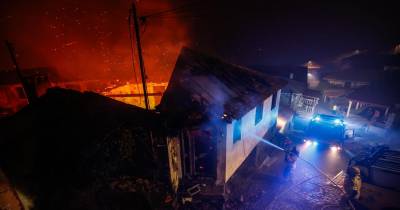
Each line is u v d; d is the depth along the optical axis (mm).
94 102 10578
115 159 10062
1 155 8164
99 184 9562
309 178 13125
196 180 11156
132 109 10367
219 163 10680
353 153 16156
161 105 10406
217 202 10523
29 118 9469
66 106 10242
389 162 11906
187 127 9398
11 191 8453
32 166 8891
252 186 12438
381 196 11023
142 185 10242
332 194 11688
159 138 9781
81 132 9570
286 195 11688
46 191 8961
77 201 8930
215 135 10195
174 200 10133
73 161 9133
